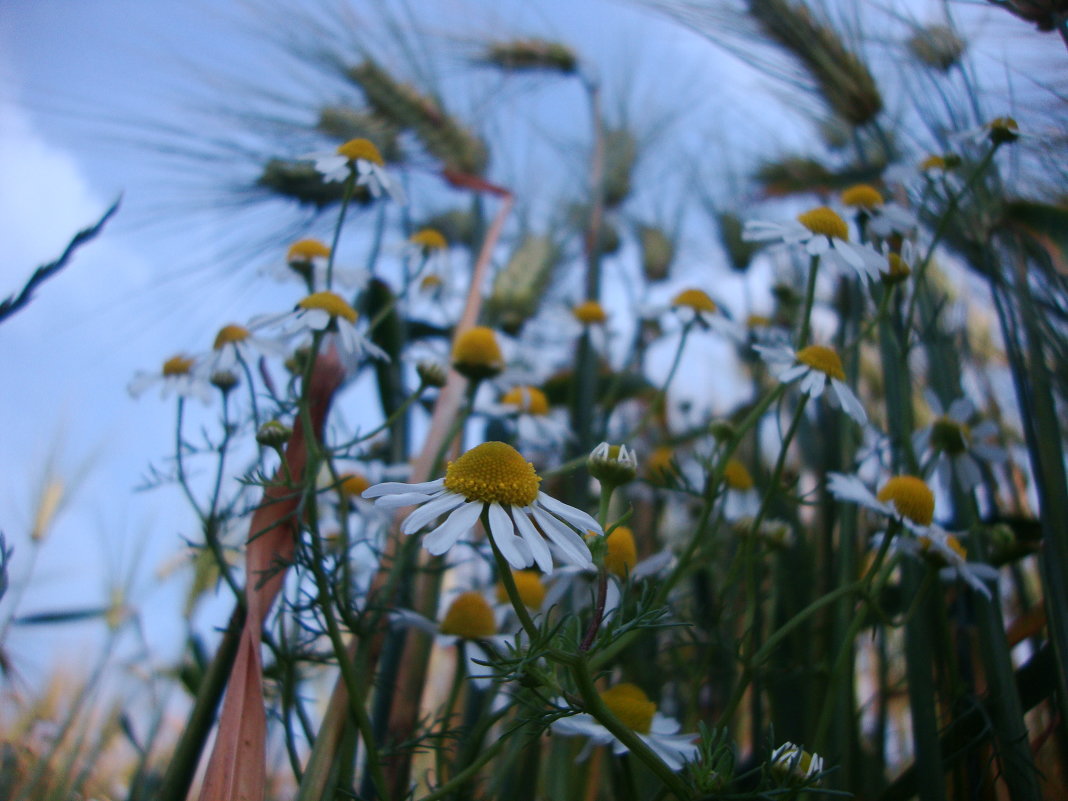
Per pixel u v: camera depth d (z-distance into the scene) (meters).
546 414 0.20
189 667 0.18
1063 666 0.13
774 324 0.24
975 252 0.17
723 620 0.15
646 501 0.22
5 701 0.17
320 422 0.14
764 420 0.22
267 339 0.15
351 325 0.14
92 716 0.16
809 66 0.20
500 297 0.25
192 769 0.13
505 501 0.09
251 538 0.12
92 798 0.16
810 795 0.13
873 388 0.22
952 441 0.15
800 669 0.15
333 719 0.12
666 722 0.12
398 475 0.18
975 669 0.16
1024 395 0.14
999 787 0.15
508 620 0.15
